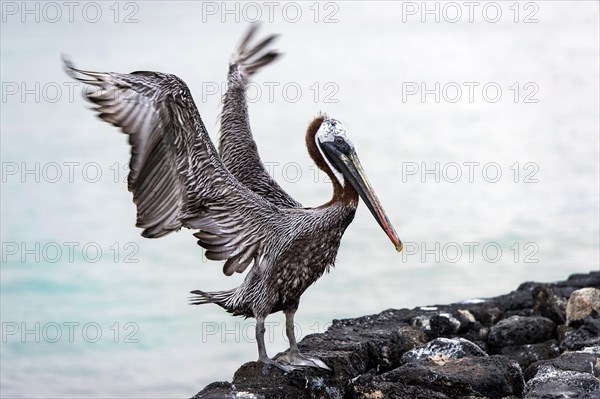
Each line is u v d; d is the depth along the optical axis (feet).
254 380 26.58
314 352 29.14
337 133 27.89
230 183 26.37
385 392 26.76
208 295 27.55
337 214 27.43
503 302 37.14
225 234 26.63
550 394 25.52
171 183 25.58
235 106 31.96
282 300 27.32
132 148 24.50
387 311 36.22
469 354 30.17
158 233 25.91
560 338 33.12
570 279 40.16
